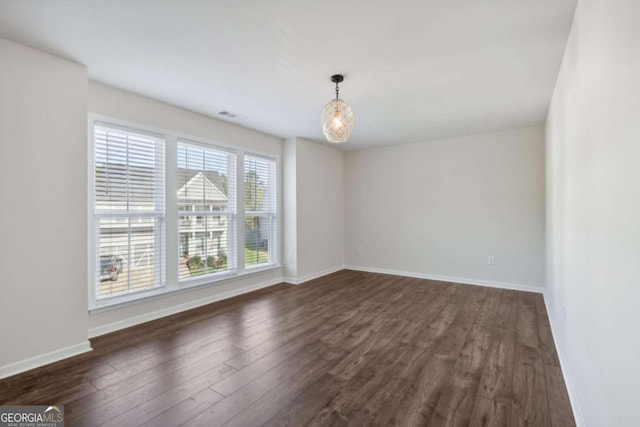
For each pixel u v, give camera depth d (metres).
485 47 2.25
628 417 0.98
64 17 1.89
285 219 5.04
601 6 1.29
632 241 0.95
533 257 4.40
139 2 1.75
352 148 5.84
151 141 3.30
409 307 3.72
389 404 1.87
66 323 2.45
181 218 3.59
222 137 4.04
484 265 4.77
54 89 2.38
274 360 2.41
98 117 2.85
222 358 2.44
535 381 2.11
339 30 2.04
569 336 2.06
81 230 2.54
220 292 4.01
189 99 3.28
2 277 2.15
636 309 0.92
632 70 0.95
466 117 3.93
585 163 1.60
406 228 5.48
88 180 2.79
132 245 3.13
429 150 5.22
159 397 1.93
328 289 4.57
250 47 2.25
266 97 3.21
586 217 1.58
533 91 3.06
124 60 2.45
